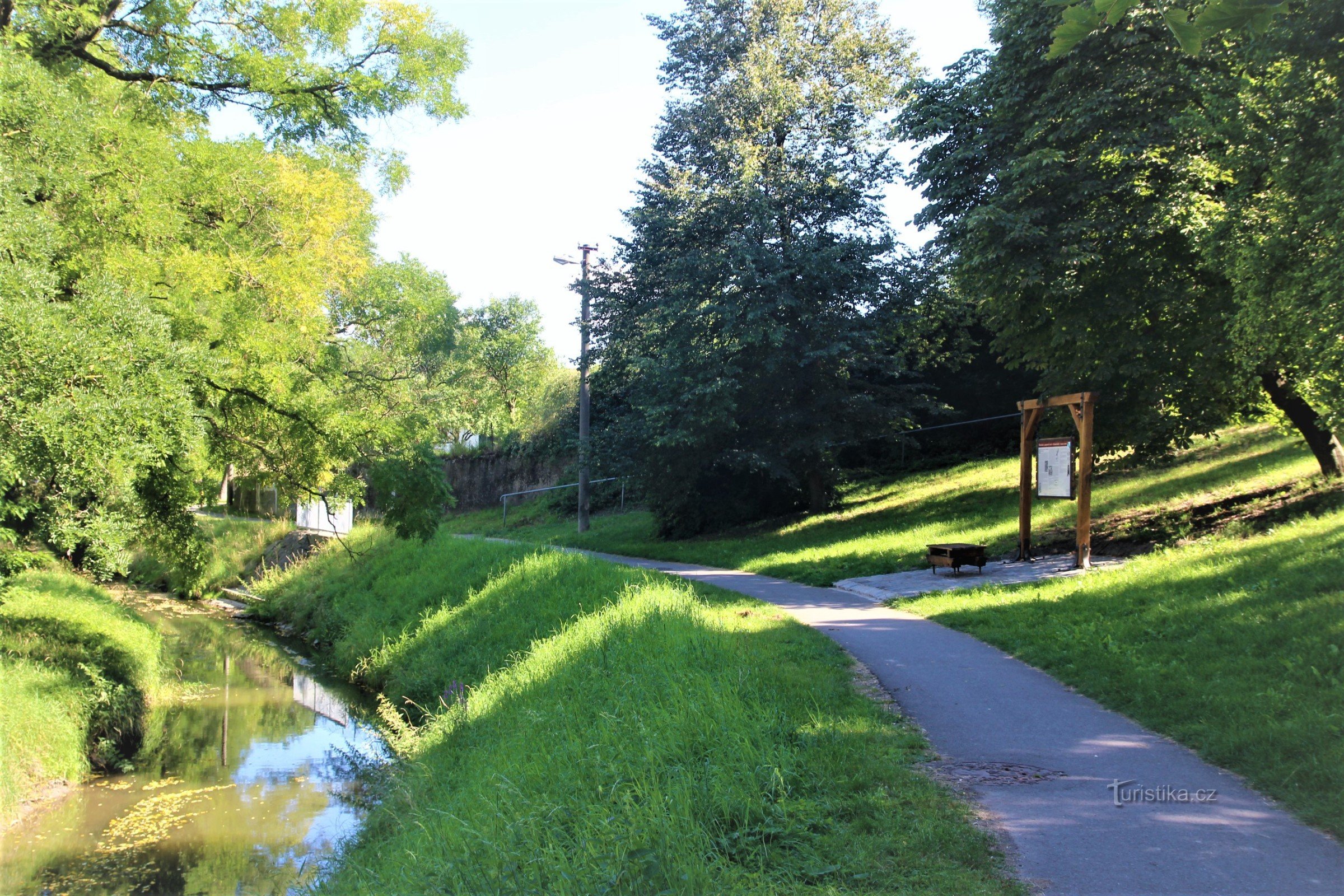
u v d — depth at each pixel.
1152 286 15.47
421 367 47.31
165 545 18.61
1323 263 9.55
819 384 24.66
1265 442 19.45
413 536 21.61
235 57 15.23
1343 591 8.79
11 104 10.97
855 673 9.35
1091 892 4.17
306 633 22.89
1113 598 11.38
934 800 5.45
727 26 29.14
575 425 41.34
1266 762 5.81
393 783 9.68
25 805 11.06
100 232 12.86
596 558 19.03
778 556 21.81
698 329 24.34
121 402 10.92
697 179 29.92
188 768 12.55
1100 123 15.28
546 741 8.10
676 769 6.13
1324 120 10.12
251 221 15.50
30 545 16.66
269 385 16.05
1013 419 29.31
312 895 7.55
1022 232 15.27
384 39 16.75
